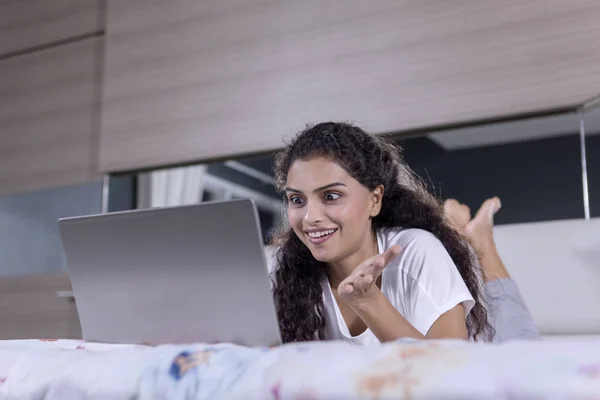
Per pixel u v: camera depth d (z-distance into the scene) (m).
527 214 2.42
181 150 3.00
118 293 0.95
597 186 2.31
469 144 2.53
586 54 2.30
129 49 3.20
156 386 0.65
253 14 2.94
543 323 1.92
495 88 2.43
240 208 0.84
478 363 0.54
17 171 3.44
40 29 3.52
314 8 2.81
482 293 1.52
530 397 0.51
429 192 1.50
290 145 1.30
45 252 3.29
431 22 2.57
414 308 1.22
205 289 0.89
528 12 2.41
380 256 0.90
